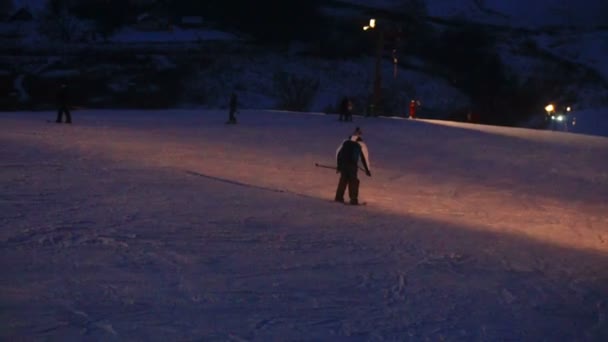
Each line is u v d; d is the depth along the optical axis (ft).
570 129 235.40
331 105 256.32
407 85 278.05
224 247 34.40
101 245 32.58
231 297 25.91
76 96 237.66
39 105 220.43
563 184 81.92
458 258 36.47
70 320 21.79
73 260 29.43
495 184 78.18
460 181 78.38
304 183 65.82
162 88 251.80
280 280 28.96
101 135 92.58
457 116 264.52
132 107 237.25
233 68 273.13
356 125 128.47
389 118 150.20
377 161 89.92
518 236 46.47
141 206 44.78
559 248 42.91
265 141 99.71
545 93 284.82
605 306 29.25
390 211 53.06
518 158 100.27
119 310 23.20
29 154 68.33
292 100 256.93
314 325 23.31
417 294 28.45
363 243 38.45
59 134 89.97
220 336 21.40
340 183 55.57
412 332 23.39
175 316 23.04
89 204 44.09
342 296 27.32
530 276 33.68
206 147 88.17
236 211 45.83
